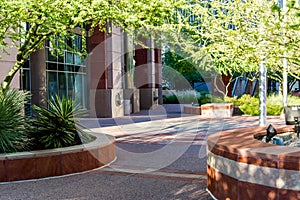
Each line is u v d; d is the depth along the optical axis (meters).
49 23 7.57
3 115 7.80
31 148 7.98
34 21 7.60
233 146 5.42
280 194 4.67
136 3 7.49
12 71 8.96
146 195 6.02
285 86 18.38
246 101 24.31
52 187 6.62
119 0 7.73
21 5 6.71
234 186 5.18
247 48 6.37
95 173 7.68
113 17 7.77
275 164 4.69
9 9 7.12
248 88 31.59
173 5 7.98
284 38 5.93
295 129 7.91
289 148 5.22
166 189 6.36
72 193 6.21
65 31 8.02
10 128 7.88
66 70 21.16
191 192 6.16
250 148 5.24
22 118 8.38
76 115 9.38
